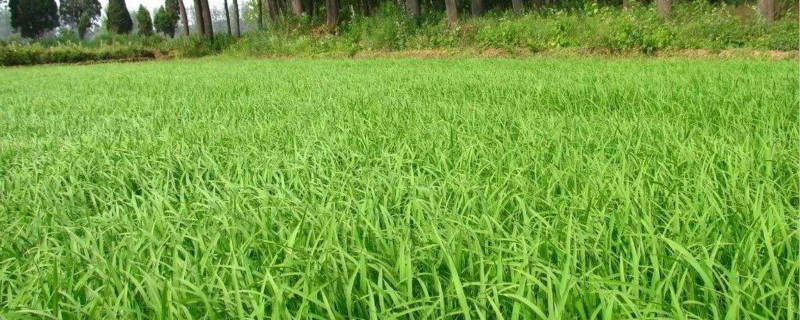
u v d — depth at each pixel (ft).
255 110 27.73
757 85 27.40
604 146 15.24
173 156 17.20
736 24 66.28
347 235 9.92
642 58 62.03
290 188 14.11
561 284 6.96
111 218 11.60
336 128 21.30
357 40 102.27
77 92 45.01
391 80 42.93
